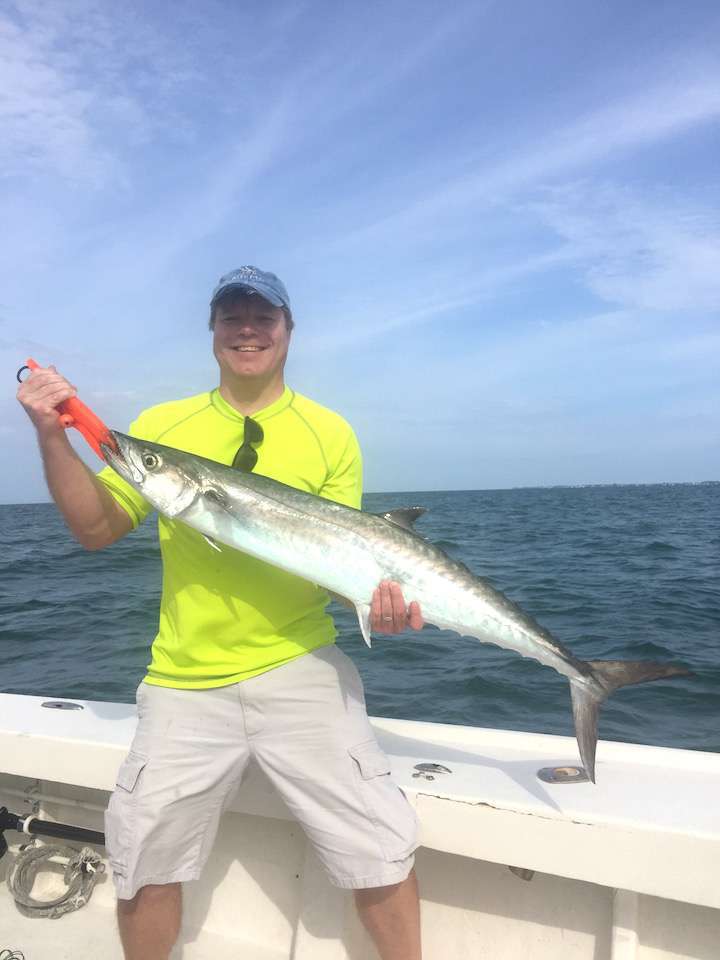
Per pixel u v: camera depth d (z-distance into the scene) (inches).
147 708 101.3
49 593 434.0
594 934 96.5
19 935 114.5
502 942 100.3
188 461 101.5
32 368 97.6
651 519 1240.2
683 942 91.4
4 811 123.2
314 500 106.6
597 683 104.6
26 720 125.0
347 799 93.1
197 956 111.1
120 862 92.0
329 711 97.8
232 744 98.8
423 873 105.0
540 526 1083.9
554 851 90.7
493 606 109.6
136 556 617.6
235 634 99.9
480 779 103.4
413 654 281.0
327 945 104.3
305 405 114.7
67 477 98.6
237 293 104.6
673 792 98.3
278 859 114.7
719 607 381.4
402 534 110.3
